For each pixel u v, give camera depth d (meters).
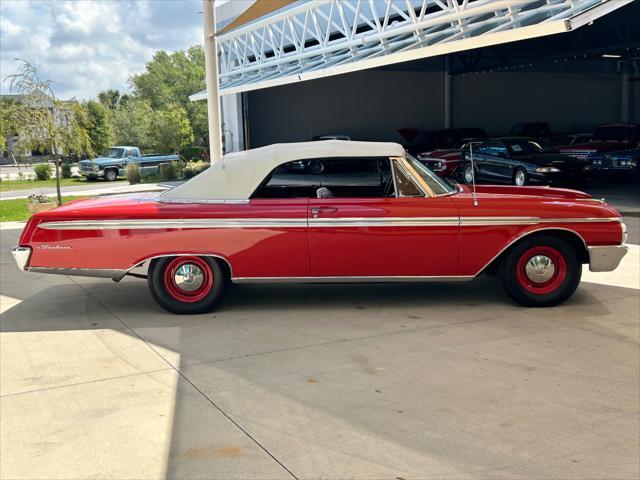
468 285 7.30
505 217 6.09
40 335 5.85
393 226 6.07
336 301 6.75
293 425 3.92
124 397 4.39
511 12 12.50
